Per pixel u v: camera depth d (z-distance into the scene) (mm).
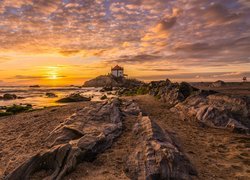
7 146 10312
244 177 7078
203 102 17109
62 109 20828
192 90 24328
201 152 9398
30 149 9656
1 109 28328
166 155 7188
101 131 10453
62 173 6891
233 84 71125
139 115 14711
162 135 9547
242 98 14797
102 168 7617
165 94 26922
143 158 7527
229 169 7688
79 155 7758
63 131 10508
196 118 15102
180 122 15195
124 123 13156
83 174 7176
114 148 9406
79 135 10102
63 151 7418
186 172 6789
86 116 12797
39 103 37375
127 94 50469
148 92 40188
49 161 7328
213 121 13984
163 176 6543
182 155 7551
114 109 14953
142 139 9422
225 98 15992
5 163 8359
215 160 8508
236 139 11219
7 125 15234
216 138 11453
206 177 7070
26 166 7070
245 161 8352
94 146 8648
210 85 72562
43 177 6922
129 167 7359
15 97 50562
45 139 10680
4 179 6750
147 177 6535
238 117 13812
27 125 14594
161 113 18281
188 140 11062
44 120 15711
